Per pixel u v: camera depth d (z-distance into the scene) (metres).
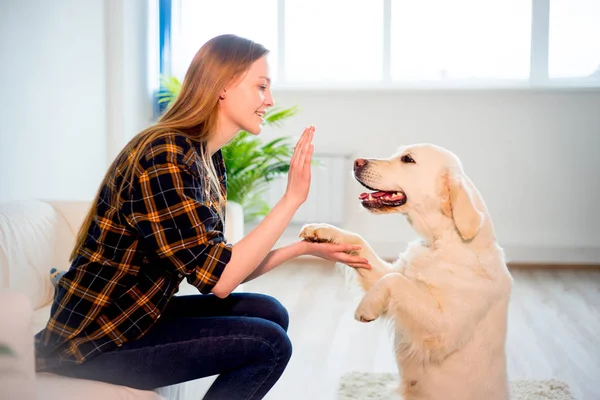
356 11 4.78
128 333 1.32
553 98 4.52
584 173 4.56
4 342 1.05
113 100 4.03
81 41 3.59
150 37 4.51
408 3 4.71
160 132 1.33
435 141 4.66
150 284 1.35
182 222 1.26
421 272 1.70
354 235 1.82
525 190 4.61
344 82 4.83
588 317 3.33
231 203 3.24
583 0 4.51
